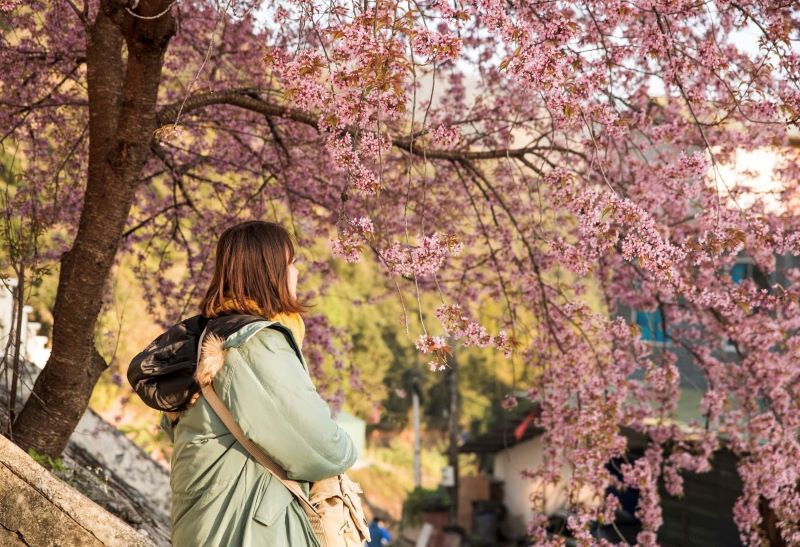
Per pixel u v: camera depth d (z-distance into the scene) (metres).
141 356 2.18
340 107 3.28
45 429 4.29
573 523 5.36
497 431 17.12
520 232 5.62
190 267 7.05
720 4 4.07
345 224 3.50
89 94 4.29
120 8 3.75
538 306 6.39
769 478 6.38
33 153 6.23
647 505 5.92
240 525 2.02
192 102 4.78
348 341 8.21
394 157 6.63
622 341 6.30
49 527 2.57
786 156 6.44
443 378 28.30
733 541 10.27
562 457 6.08
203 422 2.08
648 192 5.41
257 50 6.13
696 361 6.99
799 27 4.40
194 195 7.43
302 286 8.55
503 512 18.16
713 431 6.89
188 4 6.25
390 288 7.79
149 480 6.52
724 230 3.92
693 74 4.30
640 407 6.90
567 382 5.82
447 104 6.44
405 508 21.08
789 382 6.79
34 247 4.49
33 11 5.81
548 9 4.09
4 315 6.00
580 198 3.77
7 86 5.91
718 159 5.96
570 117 3.48
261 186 6.53
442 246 3.41
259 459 2.07
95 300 4.25
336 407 8.00
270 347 2.07
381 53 3.05
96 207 4.20
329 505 2.18
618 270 6.61
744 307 4.61
